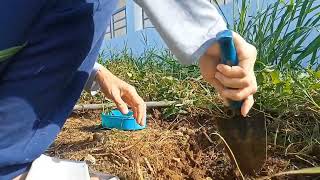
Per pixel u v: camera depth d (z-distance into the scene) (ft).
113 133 6.26
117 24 23.11
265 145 4.22
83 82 3.59
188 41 2.89
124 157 5.36
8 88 3.18
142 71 10.06
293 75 6.68
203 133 6.04
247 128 4.14
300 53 7.63
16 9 3.00
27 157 3.26
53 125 3.36
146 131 6.38
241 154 4.21
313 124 5.73
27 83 3.18
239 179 5.14
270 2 9.94
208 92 7.20
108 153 5.48
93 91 5.14
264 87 6.23
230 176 5.27
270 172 5.06
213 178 5.33
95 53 3.60
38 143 3.29
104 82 5.07
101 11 3.26
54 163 3.87
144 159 5.35
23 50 3.14
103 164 5.26
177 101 7.25
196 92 7.67
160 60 12.03
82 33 3.18
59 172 3.81
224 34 2.89
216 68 3.09
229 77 2.97
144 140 5.87
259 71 6.26
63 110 3.44
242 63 3.04
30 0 3.00
